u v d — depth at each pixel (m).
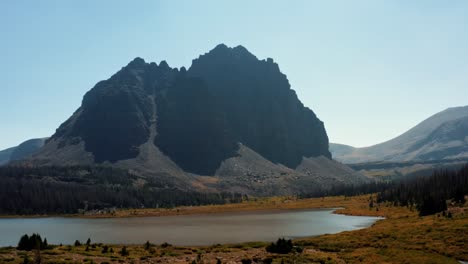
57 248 89.56
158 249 94.88
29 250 85.94
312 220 191.88
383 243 90.25
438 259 70.94
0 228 186.75
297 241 102.31
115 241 125.31
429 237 90.50
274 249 87.00
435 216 129.12
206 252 89.69
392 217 169.00
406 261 70.06
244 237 130.00
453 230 92.94
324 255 80.25
